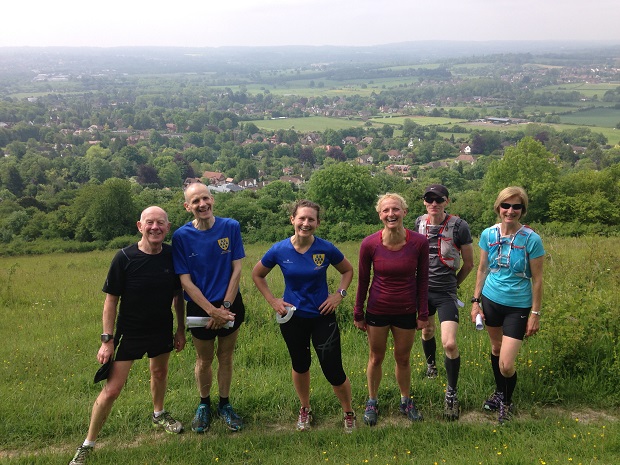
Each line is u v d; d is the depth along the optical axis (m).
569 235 30.67
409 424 4.79
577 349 5.28
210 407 5.01
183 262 4.59
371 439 4.45
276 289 9.91
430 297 5.08
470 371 5.55
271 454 4.26
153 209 4.42
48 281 14.55
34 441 4.66
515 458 3.89
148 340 4.52
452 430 4.54
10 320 9.48
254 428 4.83
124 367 4.46
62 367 6.46
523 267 4.60
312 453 4.24
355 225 38.28
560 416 4.71
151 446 4.45
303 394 4.74
